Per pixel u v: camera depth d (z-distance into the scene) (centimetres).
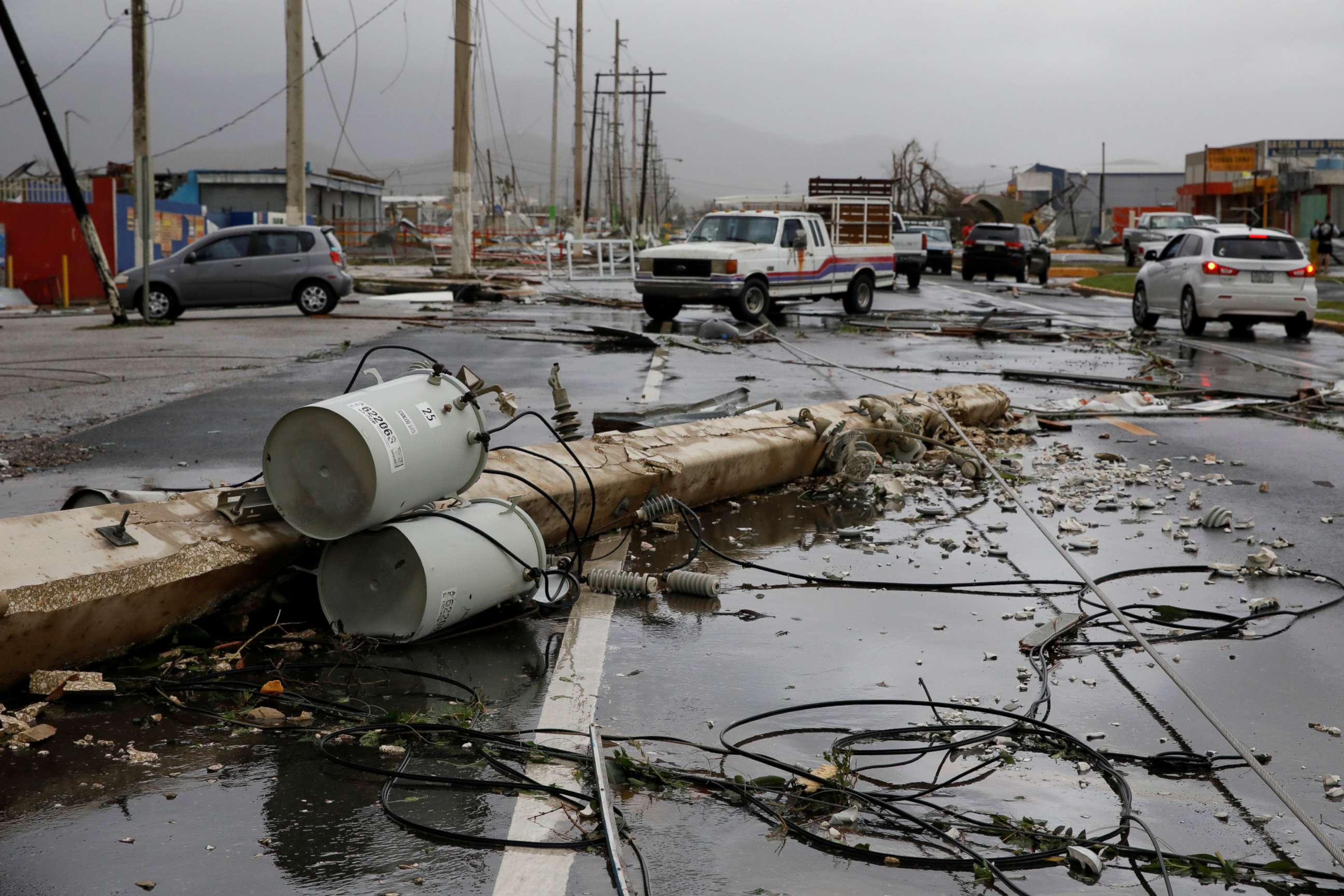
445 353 1839
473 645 561
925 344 2062
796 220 2555
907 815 393
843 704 493
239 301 2647
